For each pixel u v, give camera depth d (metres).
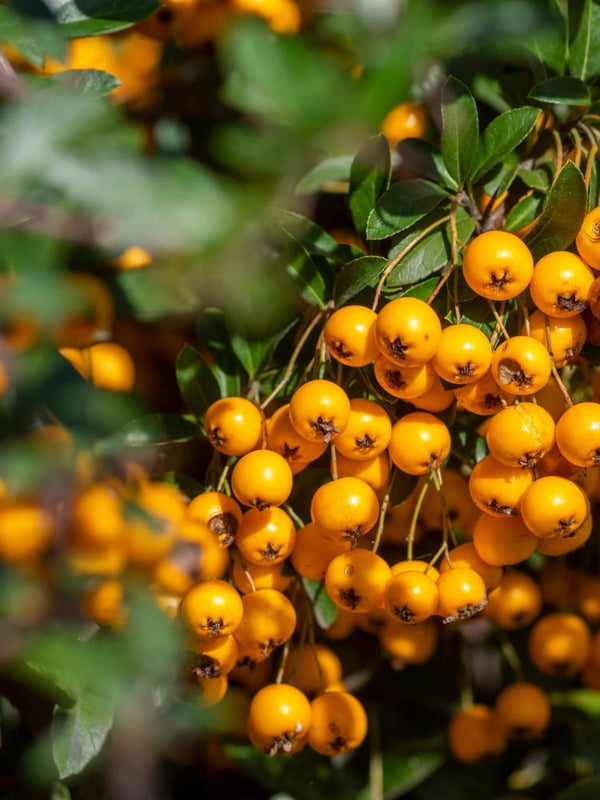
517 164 0.31
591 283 0.29
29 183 0.25
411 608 0.29
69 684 0.28
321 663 0.31
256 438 0.29
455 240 0.29
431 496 0.31
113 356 0.30
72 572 0.25
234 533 0.29
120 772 0.26
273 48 0.24
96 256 0.28
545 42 0.31
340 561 0.29
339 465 0.29
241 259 0.25
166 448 0.31
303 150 0.24
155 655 0.25
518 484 0.29
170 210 0.24
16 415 0.26
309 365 0.30
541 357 0.28
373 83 0.24
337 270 0.31
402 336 0.28
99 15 0.30
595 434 0.28
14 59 0.30
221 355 0.31
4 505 0.25
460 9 0.26
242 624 0.29
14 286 0.25
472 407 0.29
